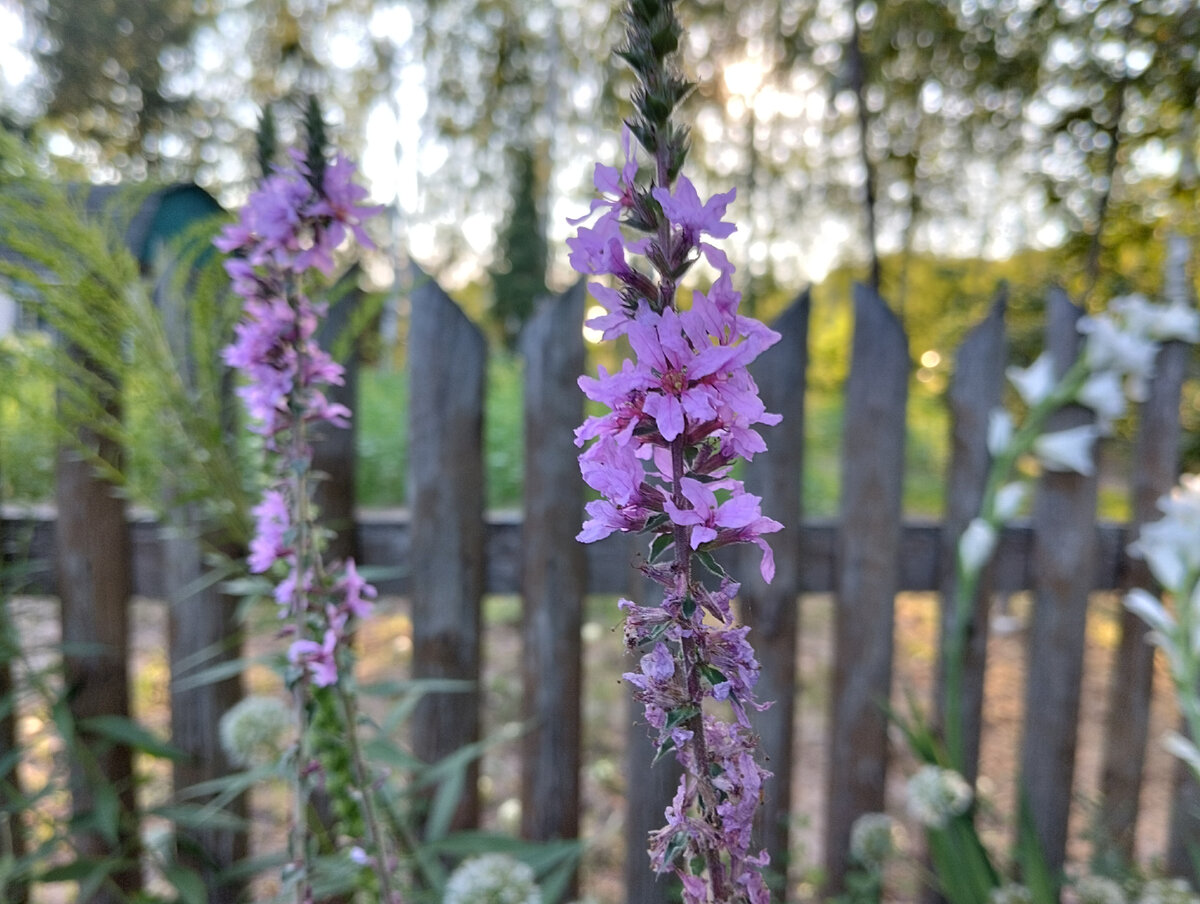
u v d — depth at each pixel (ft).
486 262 69.21
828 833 7.73
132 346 5.30
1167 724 11.38
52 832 6.56
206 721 6.95
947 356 37.35
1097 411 7.15
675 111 2.20
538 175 57.82
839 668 7.53
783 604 7.32
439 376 6.86
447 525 6.98
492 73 48.83
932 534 7.52
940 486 28.71
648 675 2.09
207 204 6.93
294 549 4.20
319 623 4.08
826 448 32.35
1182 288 7.04
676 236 2.06
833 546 7.45
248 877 7.20
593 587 7.25
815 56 29.37
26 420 6.07
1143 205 19.29
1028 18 18.28
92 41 35.27
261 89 44.73
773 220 40.70
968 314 36.55
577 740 7.29
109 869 6.05
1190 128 16.37
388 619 16.03
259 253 4.10
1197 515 5.50
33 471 6.54
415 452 6.91
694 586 2.09
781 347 7.13
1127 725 7.84
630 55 2.13
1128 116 17.13
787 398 7.16
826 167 37.52
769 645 7.34
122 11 36.29
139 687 11.68
